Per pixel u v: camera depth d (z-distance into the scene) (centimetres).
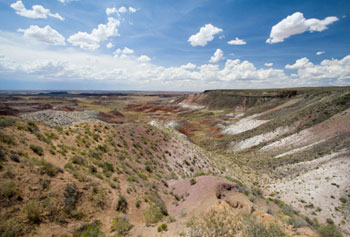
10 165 786
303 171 2505
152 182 1466
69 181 884
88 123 2186
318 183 2066
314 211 1708
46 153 1067
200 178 1437
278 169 2858
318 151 2919
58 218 702
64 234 657
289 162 2958
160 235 729
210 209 873
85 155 1345
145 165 1812
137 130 2656
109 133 2111
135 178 1363
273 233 693
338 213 1608
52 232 643
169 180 1698
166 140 2819
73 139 1553
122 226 774
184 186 1420
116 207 909
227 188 1277
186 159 2545
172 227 793
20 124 1255
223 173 2602
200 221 784
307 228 827
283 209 1210
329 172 2183
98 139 1817
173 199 1284
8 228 579
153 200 1116
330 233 824
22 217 632
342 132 3112
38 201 710
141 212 952
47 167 882
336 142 2897
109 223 798
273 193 2166
